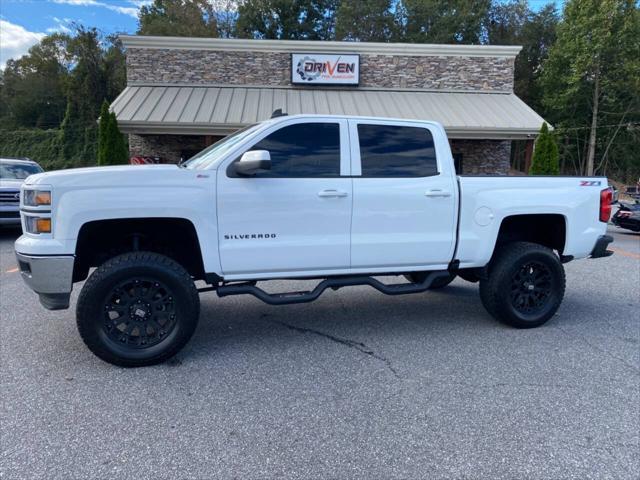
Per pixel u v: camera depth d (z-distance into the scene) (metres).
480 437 2.78
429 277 4.52
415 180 4.30
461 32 38.62
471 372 3.69
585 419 3.00
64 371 3.66
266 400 3.22
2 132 48.62
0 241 10.27
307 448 2.66
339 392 3.34
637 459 2.58
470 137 15.42
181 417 2.98
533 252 4.62
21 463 2.50
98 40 45.75
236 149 3.88
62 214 3.49
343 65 17.00
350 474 2.43
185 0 40.69
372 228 4.21
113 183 3.58
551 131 15.29
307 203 4.00
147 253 3.78
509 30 40.66
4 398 3.21
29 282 3.55
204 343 4.31
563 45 33.62
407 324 4.89
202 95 16.14
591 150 34.47
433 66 17.47
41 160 46.34
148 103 15.27
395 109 15.98
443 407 3.13
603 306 5.62
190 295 3.77
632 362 3.92
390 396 3.28
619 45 31.91
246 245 3.91
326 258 4.13
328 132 4.11
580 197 4.81
